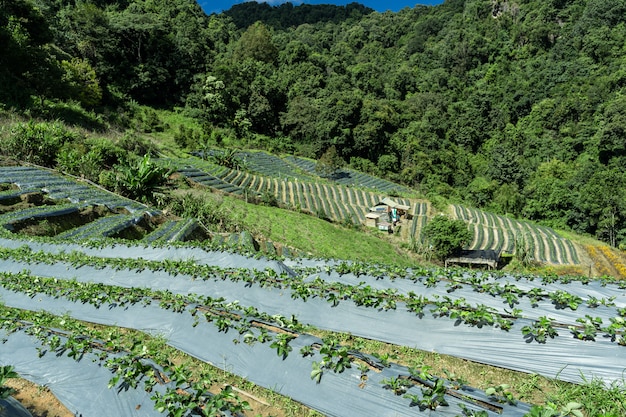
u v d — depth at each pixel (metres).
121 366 7.32
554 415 5.28
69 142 32.75
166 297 10.63
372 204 49.75
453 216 48.56
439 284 11.26
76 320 10.54
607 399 6.41
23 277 12.70
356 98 73.69
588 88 71.19
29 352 8.48
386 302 9.86
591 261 38.72
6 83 38.47
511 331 8.18
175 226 25.23
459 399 6.07
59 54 55.75
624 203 46.09
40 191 23.88
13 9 44.94
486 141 80.81
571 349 7.51
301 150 74.19
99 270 13.71
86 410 6.96
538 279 12.48
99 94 54.09
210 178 42.94
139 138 46.34
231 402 6.57
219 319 9.07
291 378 7.40
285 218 36.81
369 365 7.14
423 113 85.19
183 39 76.81
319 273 13.10
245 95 77.19
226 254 15.61
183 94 73.00
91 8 62.88
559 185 54.78
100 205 24.55
